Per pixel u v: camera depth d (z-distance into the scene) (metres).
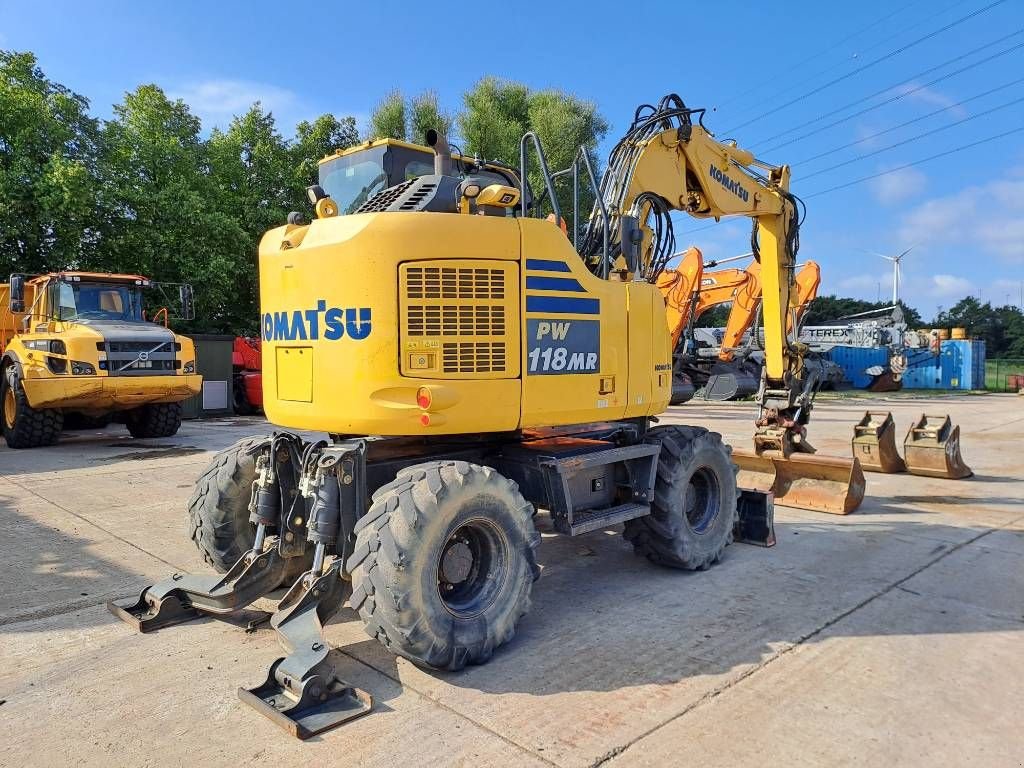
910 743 2.93
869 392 27.27
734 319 19.38
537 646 3.89
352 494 3.80
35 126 16.70
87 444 11.69
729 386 19.09
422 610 3.38
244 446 4.70
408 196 4.12
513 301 3.99
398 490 3.54
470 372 3.87
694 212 6.71
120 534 6.01
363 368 3.74
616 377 4.59
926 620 4.23
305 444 4.29
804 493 7.23
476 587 3.79
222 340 16.73
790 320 7.62
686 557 5.01
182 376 11.36
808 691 3.37
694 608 4.45
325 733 3.01
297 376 4.05
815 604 4.50
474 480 3.64
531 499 4.44
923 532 6.24
